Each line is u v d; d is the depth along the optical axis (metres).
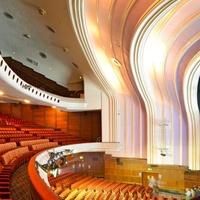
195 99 6.99
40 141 7.53
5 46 9.65
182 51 5.54
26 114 10.85
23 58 10.05
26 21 6.91
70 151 7.18
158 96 7.72
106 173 9.12
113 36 5.49
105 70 7.63
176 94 7.23
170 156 7.80
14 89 6.18
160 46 5.52
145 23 4.39
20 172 3.14
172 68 6.26
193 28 4.79
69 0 4.54
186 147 7.59
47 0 4.98
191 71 6.36
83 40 5.82
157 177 8.45
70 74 9.84
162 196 7.58
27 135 7.95
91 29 5.61
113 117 8.95
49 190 1.15
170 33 5.02
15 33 8.17
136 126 8.60
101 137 9.62
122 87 8.45
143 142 8.43
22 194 1.88
